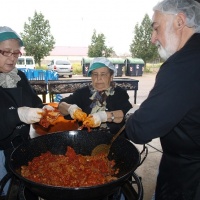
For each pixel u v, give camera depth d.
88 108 2.27
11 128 1.73
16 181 1.50
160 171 1.71
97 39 26.70
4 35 1.75
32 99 2.19
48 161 1.64
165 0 1.40
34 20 25.16
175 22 1.37
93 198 1.22
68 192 1.12
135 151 1.53
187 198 1.51
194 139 1.38
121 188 1.52
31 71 9.40
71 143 1.83
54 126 2.76
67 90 6.45
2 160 1.97
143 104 1.35
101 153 1.79
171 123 1.29
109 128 2.19
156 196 1.77
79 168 1.58
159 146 4.81
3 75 1.96
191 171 1.48
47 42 25.62
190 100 1.25
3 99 1.89
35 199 1.56
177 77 1.25
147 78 17.91
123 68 18.45
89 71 2.23
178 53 1.32
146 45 25.95
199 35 1.37
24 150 1.59
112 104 2.23
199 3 1.37
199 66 1.26
